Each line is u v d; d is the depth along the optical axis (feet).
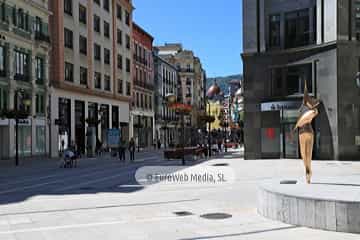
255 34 111.65
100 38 187.73
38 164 112.68
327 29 100.78
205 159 117.50
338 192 31.94
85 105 172.86
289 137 107.55
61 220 34.37
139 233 29.32
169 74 313.12
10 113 108.58
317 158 101.96
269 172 71.26
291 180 40.65
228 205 40.22
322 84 101.65
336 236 27.02
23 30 131.34
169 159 122.72
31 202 44.62
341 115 98.48
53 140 147.13
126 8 218.79
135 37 234.38
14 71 126.62
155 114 274.57
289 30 108.68
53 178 73.56
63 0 156.35
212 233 28.94
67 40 159.43
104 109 192.13
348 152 98.53
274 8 110.32
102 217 35.32
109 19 197.67
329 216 28.48
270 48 111.24
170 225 31.76
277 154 109.81
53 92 148.46
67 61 158.40
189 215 35.63
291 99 106.63
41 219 34.96
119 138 162.71
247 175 67.05
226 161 104.83
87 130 174.40
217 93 136.77
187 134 280.31
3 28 120.57
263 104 109.70
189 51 371.15
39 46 139.95
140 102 242.17
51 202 44.39
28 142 132.57
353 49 99.40
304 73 106.01
